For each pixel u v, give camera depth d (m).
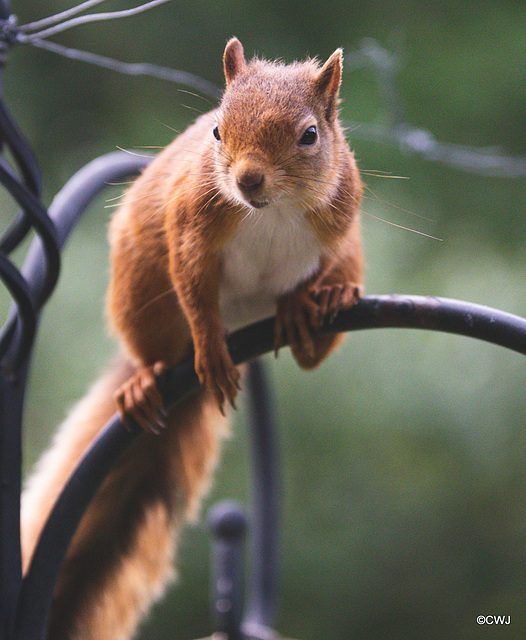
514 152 3.25
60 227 2.35
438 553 3.48
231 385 2.35
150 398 2.36
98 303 3.45
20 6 3.39
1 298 3.40
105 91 3.53
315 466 3.54
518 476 3.45
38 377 3.43
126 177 2.42
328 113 2.37
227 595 2.42
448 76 3.31
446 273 3.36
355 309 2.34
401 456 3.54
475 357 3.43
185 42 3.49
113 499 2.41
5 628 2.30
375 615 3.43
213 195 2.36
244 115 2.35
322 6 3.50
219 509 2.43
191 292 2.36
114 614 2.39
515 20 3.42
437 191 3.32
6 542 2.30
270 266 2.38
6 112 2.31
